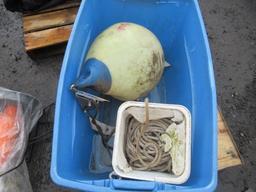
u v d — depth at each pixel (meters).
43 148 1.36
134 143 1.01
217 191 1.33
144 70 1.05
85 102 1.01
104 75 1.00
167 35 1.22
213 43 1.60
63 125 0.94
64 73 0.95
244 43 1.62
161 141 1.01
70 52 0.97
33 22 1.42
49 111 1.42
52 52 1.51
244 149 1.41
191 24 1.10
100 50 1.03
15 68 1.51
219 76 1.54
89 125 1.10
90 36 1.12
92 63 1.01
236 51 1.60
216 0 1.69
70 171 0.95
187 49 1.13
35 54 1.49
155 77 1.09
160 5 1.13
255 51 1.61
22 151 1.13
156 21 1.18
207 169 0.90
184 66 1.15
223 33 1.63
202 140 0.97
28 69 1.51
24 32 1.41
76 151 1.02
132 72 1.03
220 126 1.22
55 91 1.47
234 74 1.55
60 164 0.89
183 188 0.83
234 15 1.67
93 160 1.13
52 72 1.51
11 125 1.13
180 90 1.16
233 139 1.31
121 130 0.95
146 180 0.88
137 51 1.03
